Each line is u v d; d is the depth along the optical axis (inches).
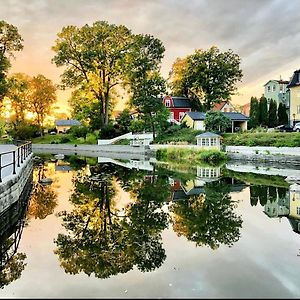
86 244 344.2
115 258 306.5
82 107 2380.7
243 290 235.3
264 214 470.9
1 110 2292.1
